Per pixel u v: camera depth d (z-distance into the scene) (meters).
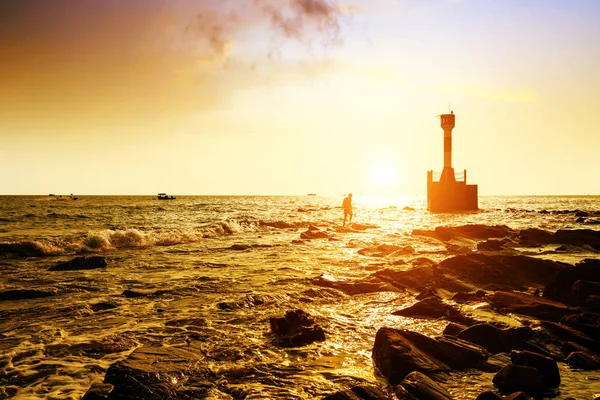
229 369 6.45
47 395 5.64
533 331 7.59
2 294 11.33
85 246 21.50
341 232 32.47
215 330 8.49
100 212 61.12
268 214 59.69
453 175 64.88
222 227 32.81
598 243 21.36
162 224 38.69
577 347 7.07
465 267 13.34
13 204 93.88
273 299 11.08
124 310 10.09
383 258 18.88
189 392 5.58
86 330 8.48
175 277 14.38
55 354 7.14
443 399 5.18
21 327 8.66
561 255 18.44
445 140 64.81
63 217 48.88
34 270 15.86
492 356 6.90
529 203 121.12
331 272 15.43
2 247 19.11
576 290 9.72
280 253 20.84
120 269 16.05
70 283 13.34
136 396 5.28
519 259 13.43
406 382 5.48
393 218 50.75
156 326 8.75
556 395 5.54
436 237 27.11
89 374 6.36
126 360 6.25
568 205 103.19
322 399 5.04
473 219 47.56
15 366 6.61
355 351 7.39
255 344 7.66
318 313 9.84
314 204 111.44
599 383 5.95
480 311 9.62
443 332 7.96
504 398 4.92
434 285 12.48
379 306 10.58
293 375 6.27
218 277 14.31
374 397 5.11
